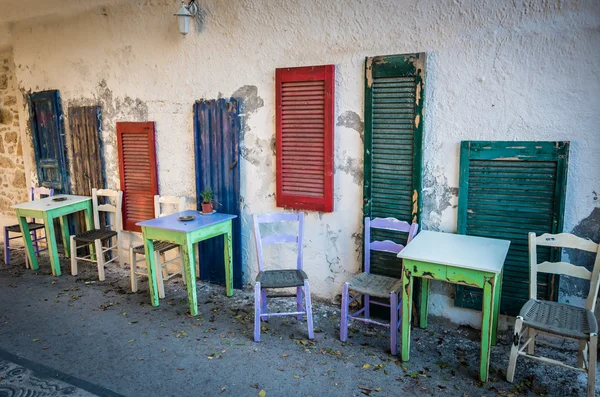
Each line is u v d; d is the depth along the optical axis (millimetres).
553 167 2545
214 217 3529
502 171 2686
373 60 2914
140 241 4293
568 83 2471
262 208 3594
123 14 3951
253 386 2424
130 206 4250
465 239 2732
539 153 2557
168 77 3846
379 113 2969
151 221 3430
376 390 2361
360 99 3055
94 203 4387
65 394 2389
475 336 2885
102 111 4281
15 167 5254
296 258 3523
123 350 2830
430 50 2795
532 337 2562
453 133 2809
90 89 4316
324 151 3182
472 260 2348
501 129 2672
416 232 2881
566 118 2502
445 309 3006
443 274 2383
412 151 2900
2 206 5531
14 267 4453
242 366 2615
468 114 2748
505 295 2781
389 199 3043
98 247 4023
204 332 3045
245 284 3801
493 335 2752
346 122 3127
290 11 3199
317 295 3473
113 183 4371
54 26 4387
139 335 3021
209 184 3766
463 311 2945
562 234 2463
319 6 3090
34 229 4438
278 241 3125
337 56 3086
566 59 2457
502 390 2330
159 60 3859
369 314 3119
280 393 2357
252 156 3557
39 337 3021
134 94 4062
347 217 3242
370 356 2688
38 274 4250
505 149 2645
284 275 2992
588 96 2436
